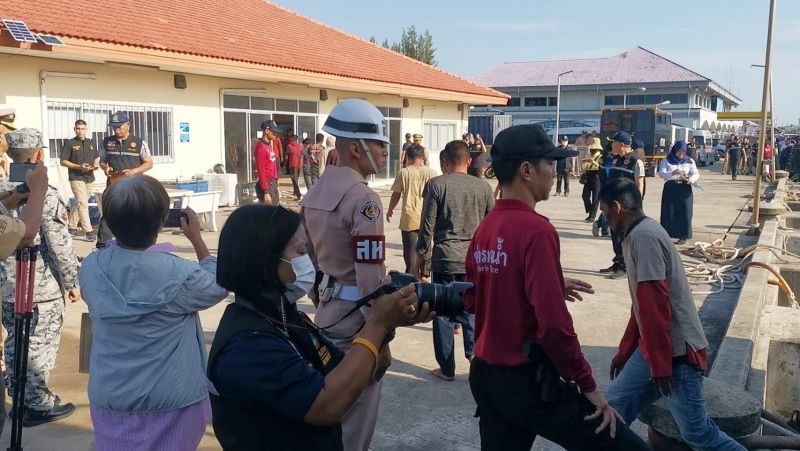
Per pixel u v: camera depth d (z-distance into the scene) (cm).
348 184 321
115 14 1399
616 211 330
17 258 357
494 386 273
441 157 531
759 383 496
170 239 1108
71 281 425
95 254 261
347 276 321
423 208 519
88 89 1269
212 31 1638
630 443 266
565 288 301
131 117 1358
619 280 881
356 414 315
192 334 261
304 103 1858
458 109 2600
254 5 2144
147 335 250
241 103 1648
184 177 1491
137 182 256
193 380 260
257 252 192
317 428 196
